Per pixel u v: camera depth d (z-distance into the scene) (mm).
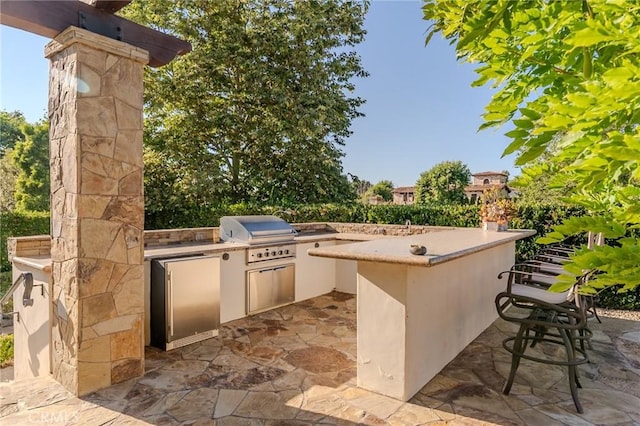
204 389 2816
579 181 801
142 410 2529
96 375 2807
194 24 9117
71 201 2775
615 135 642
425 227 5996
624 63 617
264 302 4863
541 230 5652
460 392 2756
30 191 13320
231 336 3973
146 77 9266
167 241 4582
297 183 10672
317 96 9648
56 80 2906
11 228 8547
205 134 10047
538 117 802
